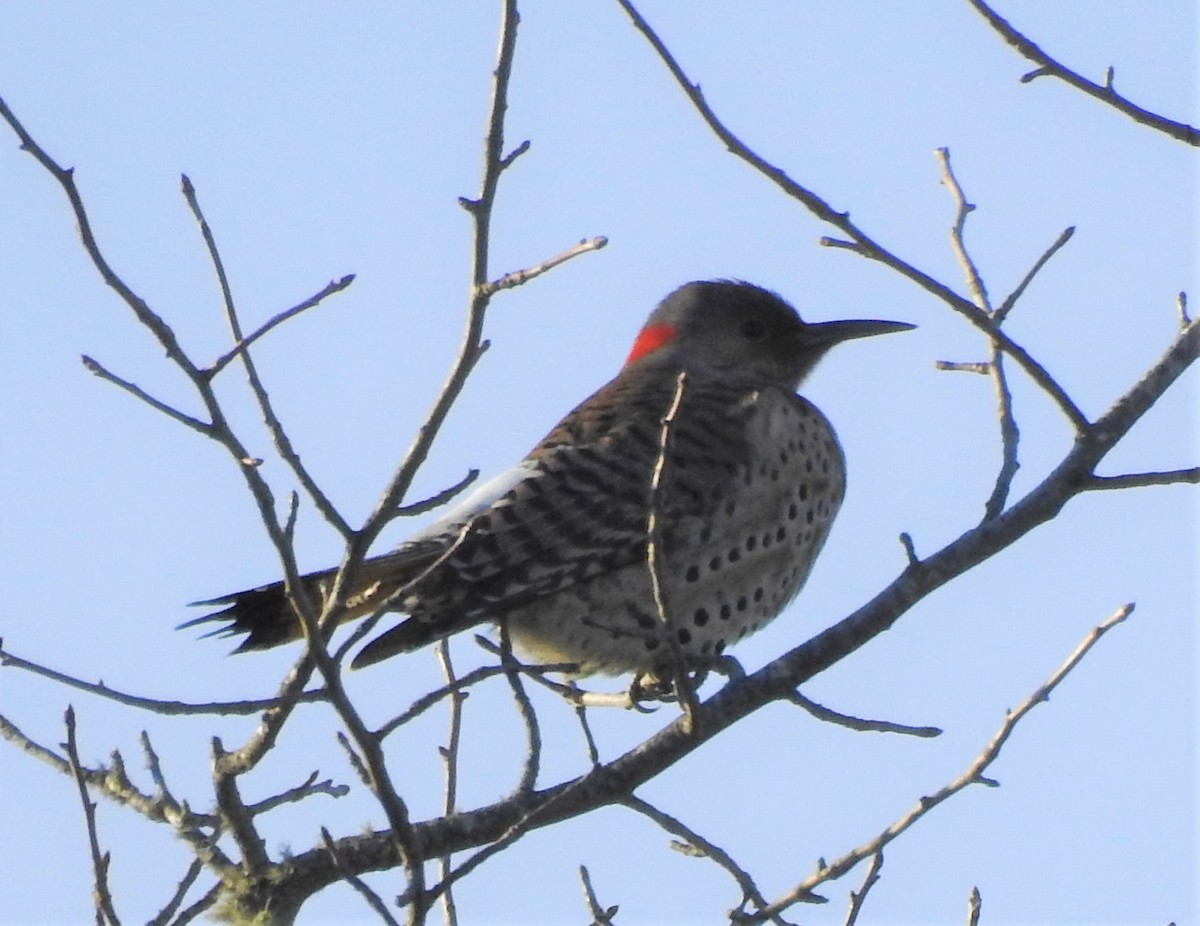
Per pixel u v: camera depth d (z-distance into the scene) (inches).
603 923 381.7
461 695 417.1
